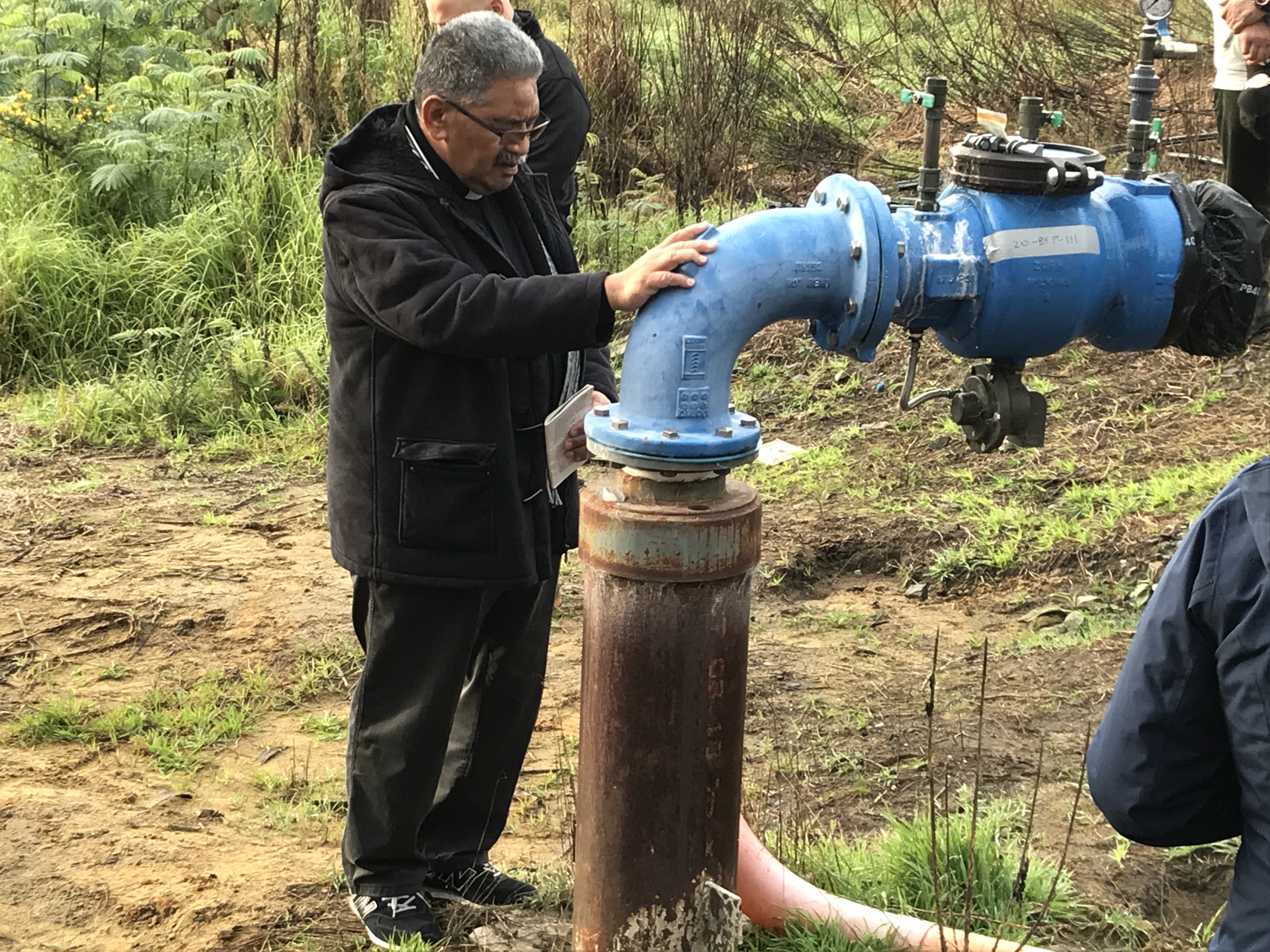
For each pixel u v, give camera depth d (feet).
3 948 10.45
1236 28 17.04
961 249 7.30
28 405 24.53
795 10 32.68
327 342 24.63
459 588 9.20
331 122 29.50
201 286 26.48
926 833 10.41
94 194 28.25
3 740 14.21
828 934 9.09
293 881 11.39
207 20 31.50
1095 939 9.78
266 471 22.17
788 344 24.45
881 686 14.60
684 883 7.70
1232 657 5.85
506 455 9.14
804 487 19.74
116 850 11.87
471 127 8.58
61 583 17.98
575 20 31.22
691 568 7.20
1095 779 6.53
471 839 10.72
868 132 30.42
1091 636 15.06
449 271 8.38
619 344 25.45
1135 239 7.64
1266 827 5.94
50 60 28.32
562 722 14.64
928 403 21.57
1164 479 17.89
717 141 28.84
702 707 7.45
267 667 15.96
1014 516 17.81
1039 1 30.09
